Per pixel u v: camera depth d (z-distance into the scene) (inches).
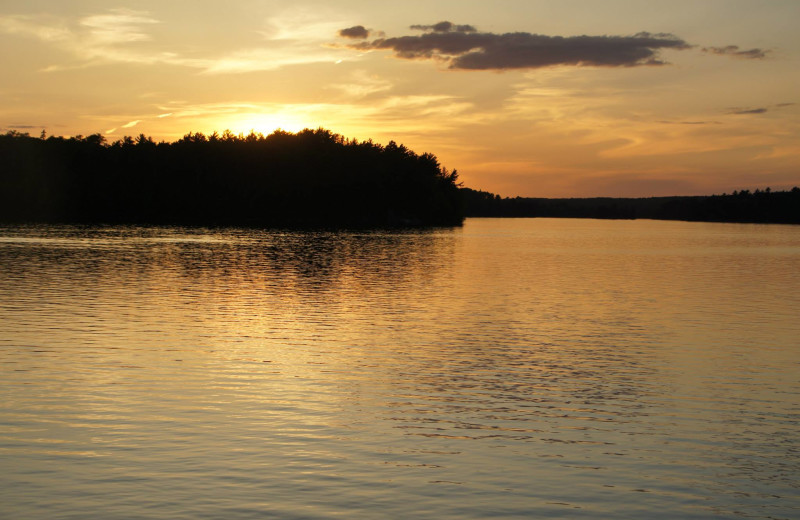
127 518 442.3
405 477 514.3
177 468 521.0
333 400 704.4
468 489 496.1
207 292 1520.7
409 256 2817.4
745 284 1895.9
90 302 1326.3
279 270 2087.8
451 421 645.9
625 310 1360.7
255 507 460.8
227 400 695.1
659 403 714.2
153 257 2471.7
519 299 1507.1
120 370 804.0
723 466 547.5
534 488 501.0
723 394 749.9
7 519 436.8
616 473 530.6
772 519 461.4
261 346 955.3
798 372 851.4
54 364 827.4
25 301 1323.8
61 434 587.8
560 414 673.0
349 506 465.7
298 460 541.6
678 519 459.8
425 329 1112.8
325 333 1062.4
